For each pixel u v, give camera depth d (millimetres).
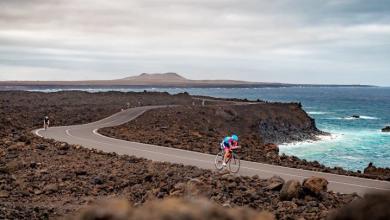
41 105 95000
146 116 70875
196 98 139750
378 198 3029
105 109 84125
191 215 3088
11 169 22125
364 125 105625
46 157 26969
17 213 12281
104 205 3260
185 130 55438
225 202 14367
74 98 131625
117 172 21922
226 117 82125
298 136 85500
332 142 76875
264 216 3234
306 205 14727
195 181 15539
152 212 3117
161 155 30125
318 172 24422
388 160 57844
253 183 19094
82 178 20453
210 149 35125
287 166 26594
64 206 14914
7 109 77312
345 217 3059
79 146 32125
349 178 22484
